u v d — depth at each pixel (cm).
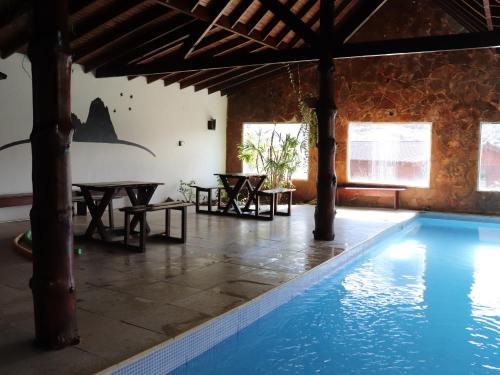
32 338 285
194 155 1091
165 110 1001
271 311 397
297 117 1109
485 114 958
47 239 265
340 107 1074
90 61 810
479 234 833
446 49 570
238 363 331
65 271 271
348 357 341
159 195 1003
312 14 864
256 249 562
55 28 260
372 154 1068
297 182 1122
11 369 245
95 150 852
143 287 395
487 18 708
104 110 864
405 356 343
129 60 812
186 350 301
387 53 591
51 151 264
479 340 371
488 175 977
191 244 581
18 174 729
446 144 993
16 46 665
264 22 802
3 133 704
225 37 812
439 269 582
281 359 338
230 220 789
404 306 445
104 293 376
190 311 340
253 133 1167
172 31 761
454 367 326
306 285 463
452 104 982
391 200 1048
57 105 263
